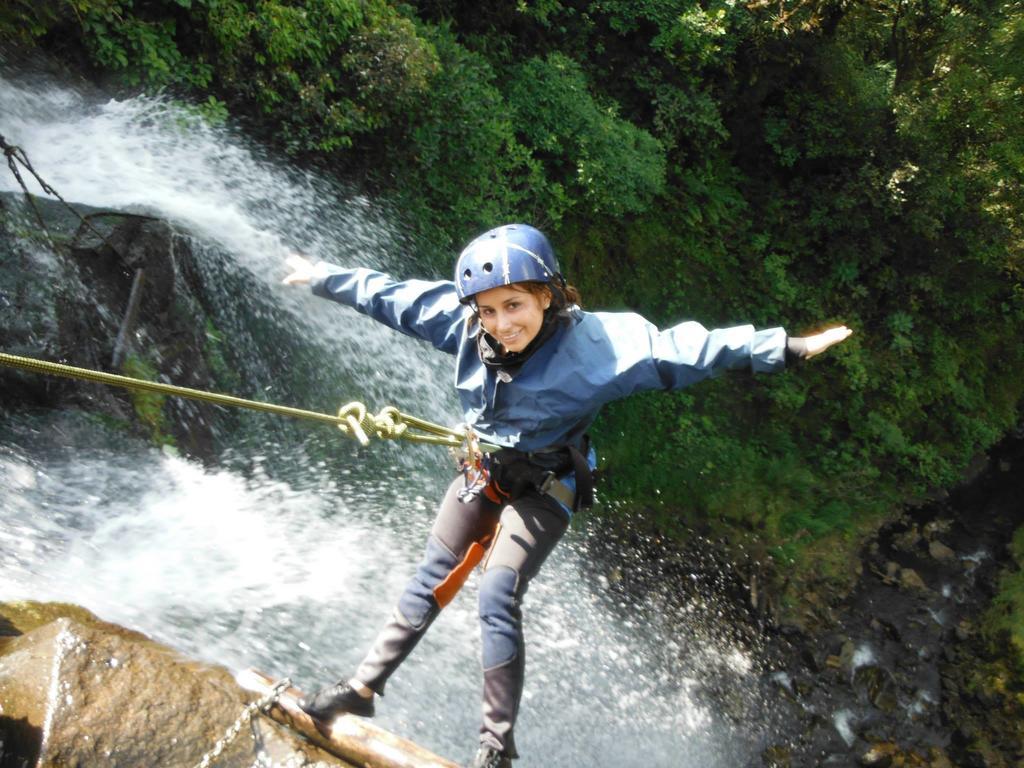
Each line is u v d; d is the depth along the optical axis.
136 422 6.71
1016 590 12.41
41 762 2.39
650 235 14.01
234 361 8.00
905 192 15.12
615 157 11.72
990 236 15.79
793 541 12.55
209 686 2.74
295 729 2.72
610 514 11.77
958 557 13.33
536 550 2.73
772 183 15.91
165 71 8.00
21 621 3.26
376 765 2.62
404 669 7.02
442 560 2.82
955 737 9.86
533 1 12.88
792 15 14.42
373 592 7.12
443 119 9.90
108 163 7.57
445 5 11.84
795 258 15.66
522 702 8.55
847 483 14.30
